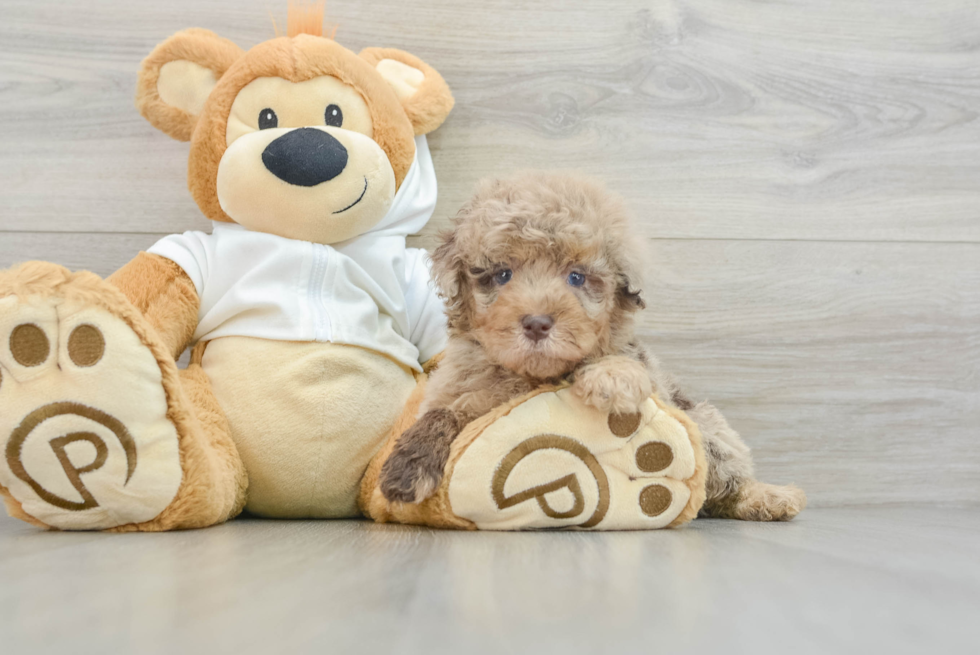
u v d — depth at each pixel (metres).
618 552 0.98
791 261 1.91
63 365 1.13
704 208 1.90
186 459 1.22
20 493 1.15
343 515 1.51
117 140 1.80
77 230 1.79
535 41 1.87
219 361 1.45
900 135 1.94
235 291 1.46
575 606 0.67
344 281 1.51
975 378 1.90
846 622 0.63
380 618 0.62
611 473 1.22
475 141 1.86
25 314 1.11
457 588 0.74
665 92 1.89
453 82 1.86
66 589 0.72
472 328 1.31
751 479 1.51
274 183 1.42
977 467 1.90
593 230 1.21
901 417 1.90
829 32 1.93
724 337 1.88
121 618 0.61
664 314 1.88
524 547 1.02
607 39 1.88
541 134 1.87
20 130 1.78
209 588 0.73
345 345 1.47
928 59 1.95
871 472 1.89
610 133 1.88
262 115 1.49
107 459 1.15
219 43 1.59
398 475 1.20
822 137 1.92
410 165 1.64
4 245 1.77
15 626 0.59
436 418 1.26
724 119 1.91
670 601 0.70
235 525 1.31
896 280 1.92
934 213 1.93
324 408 1.42
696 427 1.25
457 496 1.20
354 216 1.47
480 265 1.25
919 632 0.61
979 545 1.12
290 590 0.72
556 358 1.18
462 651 0.53
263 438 1.40
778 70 1.92
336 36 1.83
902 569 0.89
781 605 0.69
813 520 1.52
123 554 0.94
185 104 1.58
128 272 1.44
